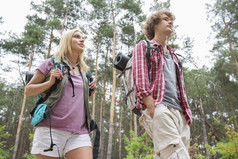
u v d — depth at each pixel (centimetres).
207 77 2411
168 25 196
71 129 155
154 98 160
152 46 180
